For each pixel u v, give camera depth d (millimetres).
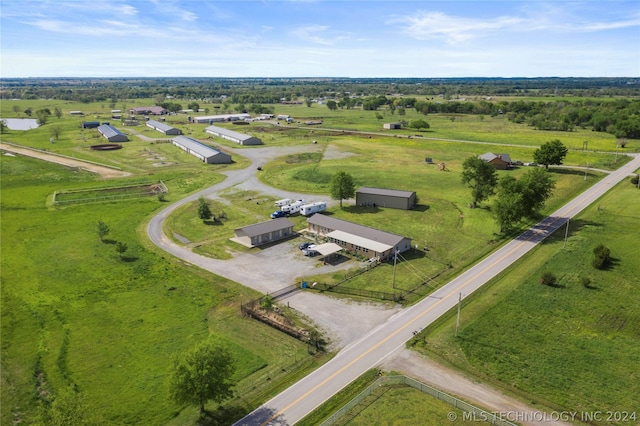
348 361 47406
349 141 190375
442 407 40312
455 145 178500
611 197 104000
